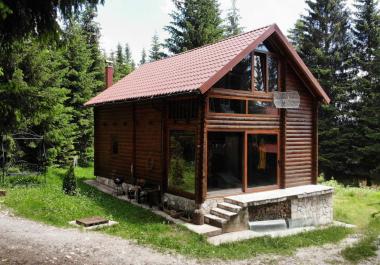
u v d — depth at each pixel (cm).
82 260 733
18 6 554
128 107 1590
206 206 1173
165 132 1340
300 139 1495
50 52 1867
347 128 3009
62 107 1962
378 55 2820
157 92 1259
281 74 1420
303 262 867
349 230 1271
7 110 688
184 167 1246
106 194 1594
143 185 1408
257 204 1190
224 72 1123
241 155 1296
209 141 1209
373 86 2892
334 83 3083
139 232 1014
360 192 2055
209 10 3066
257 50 1329
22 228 959
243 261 848
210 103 1192
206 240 1006
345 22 3181
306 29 3253
